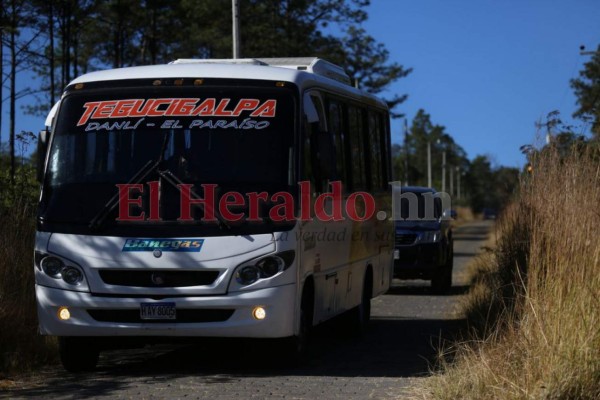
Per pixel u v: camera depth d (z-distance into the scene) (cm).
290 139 1120
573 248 983
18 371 1148
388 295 2338
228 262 1070
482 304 1584
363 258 1488
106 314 1091
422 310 1952
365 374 1139
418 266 2320
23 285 1296
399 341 1477
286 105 1133
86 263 1084
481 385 889
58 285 1094
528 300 967
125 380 1088
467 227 9106
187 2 4447
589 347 852
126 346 1198
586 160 1205
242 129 1120
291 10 4953
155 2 4012
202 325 1074
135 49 4641
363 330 1520
